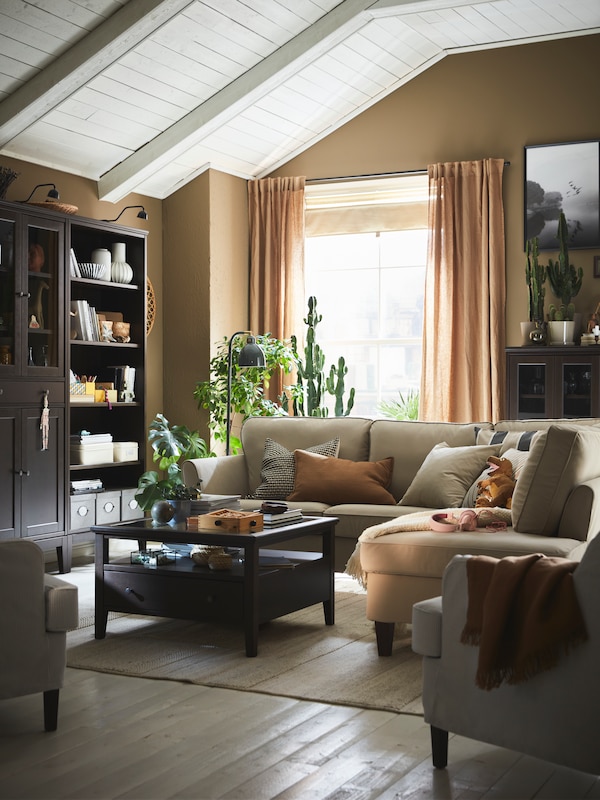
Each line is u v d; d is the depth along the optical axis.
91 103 5.71
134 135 6.25
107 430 6.54
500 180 6.74
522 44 6.74
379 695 3.26
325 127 7.31
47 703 2.92
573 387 6.18
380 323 7.46
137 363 6.41
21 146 5.84
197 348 7.10
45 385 5.48
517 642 2.47
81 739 2.85
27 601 2.88
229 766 2.63
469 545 3.70
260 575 3.87
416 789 2.49
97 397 6.06
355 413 7.55
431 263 6.93
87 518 5.84
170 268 7.19
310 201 7.45
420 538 3.80
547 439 3.78
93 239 6.38
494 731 2.52
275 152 7.33
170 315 7.20
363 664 3.67
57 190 5.89
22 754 2.72
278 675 3.51
